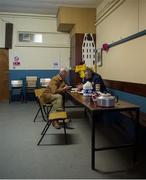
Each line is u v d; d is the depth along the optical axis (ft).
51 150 10.87
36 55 27.20
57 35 27.43
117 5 15.98
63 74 16.62
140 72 12.64
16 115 18.62
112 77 17.37
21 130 14.29
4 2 21.88
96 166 9.14
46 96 15.76
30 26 26.73
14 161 9.63
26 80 26.30
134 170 8.80
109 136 12.87
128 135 12.94
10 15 26.17
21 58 26.91
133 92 13.33
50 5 22.62
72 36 25.07
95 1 20.71
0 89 26.63
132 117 11.09
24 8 24.04
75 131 14.02
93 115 8.82
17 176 8.32
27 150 10.88
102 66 20.11
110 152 10.64
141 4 12.47
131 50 13.79
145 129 10.88
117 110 9.04
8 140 12.37
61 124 15.19
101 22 20.53
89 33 22.72
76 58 22.65
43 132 13.21
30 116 18.26
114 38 16.98
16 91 26.76
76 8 22.66
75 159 9.83
